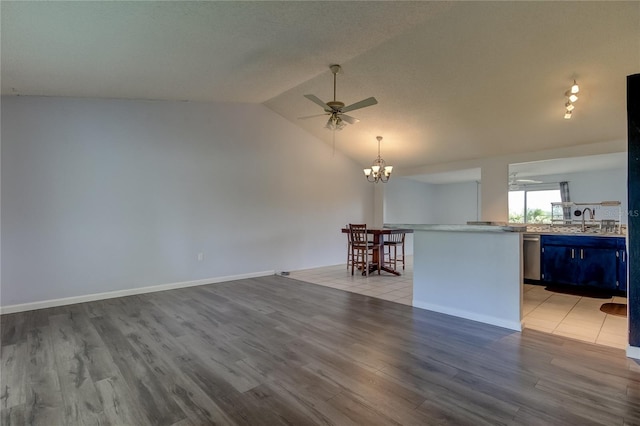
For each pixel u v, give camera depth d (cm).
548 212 752
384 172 620
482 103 424
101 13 211
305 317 333
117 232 419
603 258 434
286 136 602
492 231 306
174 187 466
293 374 214
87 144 398
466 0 268
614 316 336
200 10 226
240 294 431
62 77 319
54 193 377
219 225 512
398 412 172
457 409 175
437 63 369
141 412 173
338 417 168
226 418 168
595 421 164
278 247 591
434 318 329
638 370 217
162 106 455
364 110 500
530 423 163
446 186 960
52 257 375
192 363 229
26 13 201
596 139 456
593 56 311
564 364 226
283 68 381
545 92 376
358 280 528
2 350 251
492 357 238
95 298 400
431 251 358
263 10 240
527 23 289
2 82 314
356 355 242
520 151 533
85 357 239
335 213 690
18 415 171
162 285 455
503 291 304
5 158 350
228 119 522
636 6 254
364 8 259
